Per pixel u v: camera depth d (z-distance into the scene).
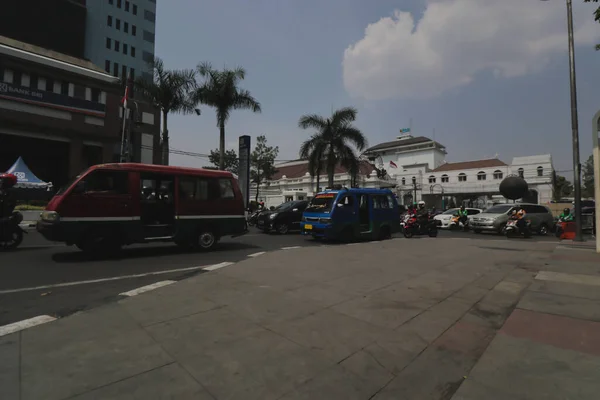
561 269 6.56
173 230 8.84
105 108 27.39
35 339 3.21
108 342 3.14
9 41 26.16
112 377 2.51
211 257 8.49
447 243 11.46
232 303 4.34
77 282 5.76
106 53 49.81
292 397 2.30
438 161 73.06
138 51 53.56
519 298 4.63
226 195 9.84
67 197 7.43
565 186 64.62
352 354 2.96
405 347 3.12
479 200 59.62
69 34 36.22
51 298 4.79
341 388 2.43
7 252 8.96
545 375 2.54
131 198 8.14
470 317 3.90
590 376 2.51
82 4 38.47
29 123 23.64
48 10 34.50
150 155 33.56
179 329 3.47
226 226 9.79
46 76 24.84
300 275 5.99
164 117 22.97
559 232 14.67
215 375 2.57
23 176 21.55
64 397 2.24
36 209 19.52
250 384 2.45
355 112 25.12
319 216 12.05
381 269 6.57
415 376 2.63
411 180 60.53
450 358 2.92
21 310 4.23
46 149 26.83
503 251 9.26
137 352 2.94
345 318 3.84
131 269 6.89
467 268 6.72
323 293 4.84
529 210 17.75
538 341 3.16
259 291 4.92
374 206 13.08
